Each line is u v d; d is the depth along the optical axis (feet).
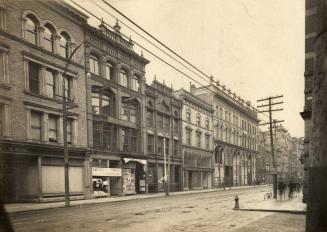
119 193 102.06
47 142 77.92
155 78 127.65
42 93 77.87
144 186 114.83
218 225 37.27
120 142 104.12
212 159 171.94
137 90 117.08
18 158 70.69
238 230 33.35
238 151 204.85
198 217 44.96
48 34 81.92
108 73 103.35
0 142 66.13
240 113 212.84
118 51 106.22
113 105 103.45
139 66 117.39
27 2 75.00
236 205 55.67
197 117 159.94
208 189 157.28
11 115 69.77
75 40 88.74
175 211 53.26
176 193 119.75
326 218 8.41
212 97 174.60
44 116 77.97
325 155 8.59
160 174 127.95
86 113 90.58
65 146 67.67
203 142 164.14
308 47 54.29
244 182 212.43
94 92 95.81
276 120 108.27
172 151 136.56
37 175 74.38
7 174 67.92
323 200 8.53
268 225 36.70
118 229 34.88
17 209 57.77
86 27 91.66
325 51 8.80
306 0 54.49
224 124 187.93
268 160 263.90
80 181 86.84
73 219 43.45
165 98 133.59
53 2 81.35
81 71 90.07
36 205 66.33
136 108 115.75
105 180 96.48
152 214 49.08
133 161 109.91
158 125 129.39
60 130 82.12
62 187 80.38
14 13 71.87
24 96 73.15
